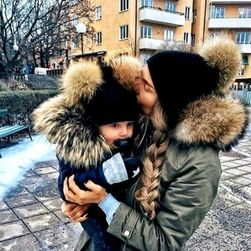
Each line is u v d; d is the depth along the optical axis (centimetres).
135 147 122
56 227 311
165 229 97
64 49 2042
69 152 108
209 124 95
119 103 112
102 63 122
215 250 279
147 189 105
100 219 119
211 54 103
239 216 350
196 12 3294
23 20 1534
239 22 3266
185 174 98
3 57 1625
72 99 112
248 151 714
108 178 106
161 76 102
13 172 495
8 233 298
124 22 2678
